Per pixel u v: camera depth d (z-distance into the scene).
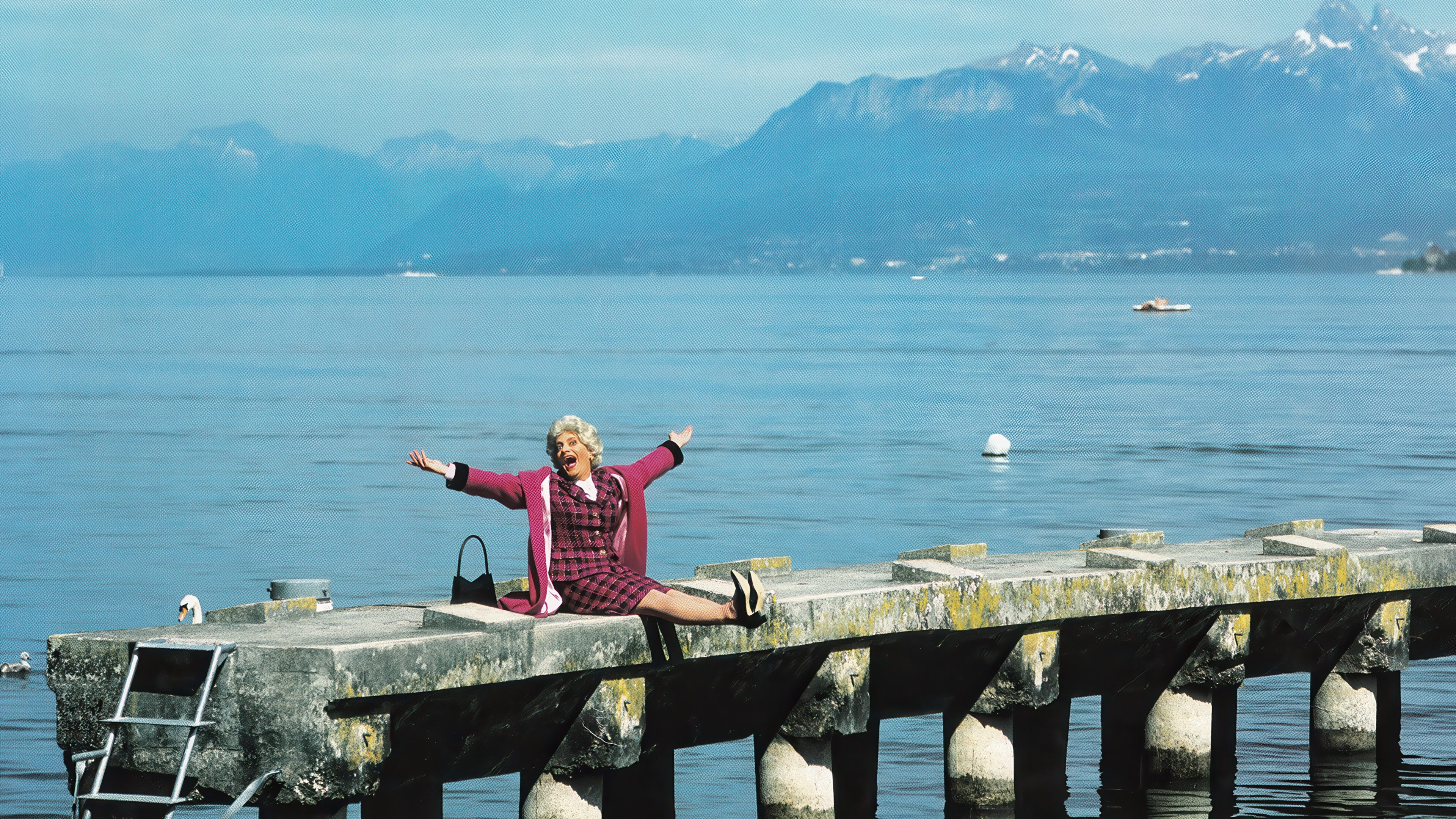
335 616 11.55
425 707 10.42
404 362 98.88
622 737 11.36
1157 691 14.90
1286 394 70.75
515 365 95.56
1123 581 13.88
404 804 11.37
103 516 35.16
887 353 107.44
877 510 36.16
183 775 9.75
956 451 48.94
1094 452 48.62
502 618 10.61
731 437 52.91
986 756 13.66
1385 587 15.52
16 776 15.41
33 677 19.45
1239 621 14.62
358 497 38.53
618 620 11.16
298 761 9.66
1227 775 15.18
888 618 12.59
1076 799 14.73
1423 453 47.34
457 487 11.16
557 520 11.30
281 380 82.50
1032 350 110.69
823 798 12.80
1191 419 59.41
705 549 30.61
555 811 11.48
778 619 11.90
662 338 132.75
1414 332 136.50
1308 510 35.84
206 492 39.50
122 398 70.94
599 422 58.44
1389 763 15.98
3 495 38.84
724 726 12.49
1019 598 13.31
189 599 15.23
